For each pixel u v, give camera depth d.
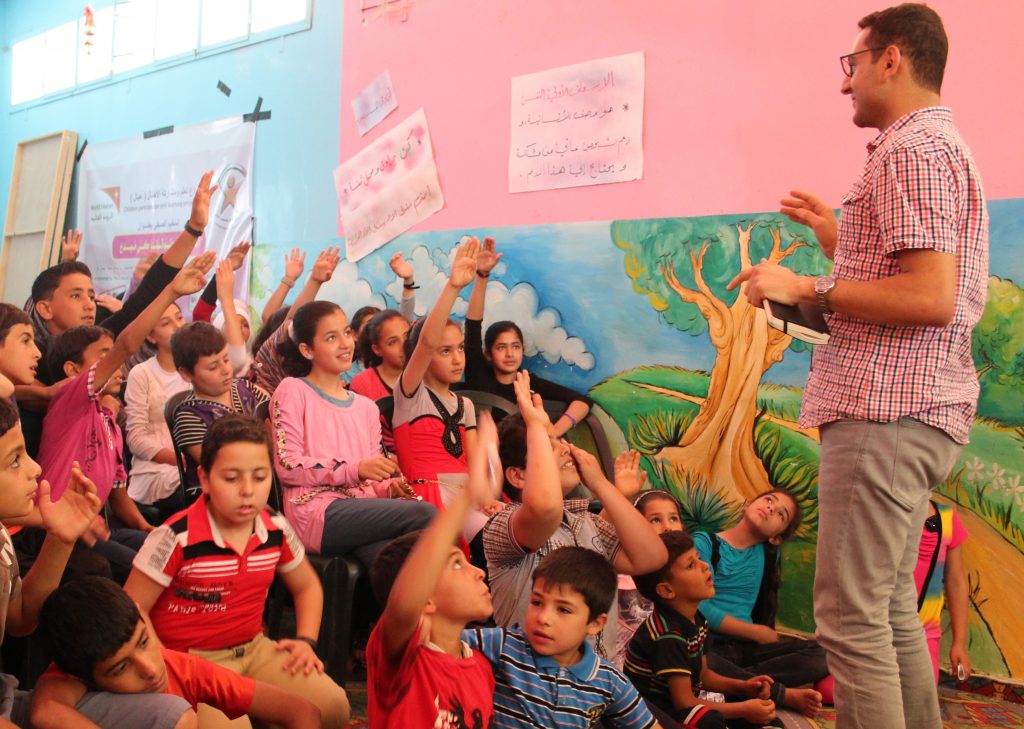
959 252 1.91
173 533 1.98
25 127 6.52
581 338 3.70
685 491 3.45
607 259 3.66
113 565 2.53
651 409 3.53
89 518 1.78
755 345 3.32
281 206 4.82
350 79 4.51
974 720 2.66
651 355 3.54
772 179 3.32
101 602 1.68
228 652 2.05
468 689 1.65
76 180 6.06
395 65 4.32
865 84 2.03
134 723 1.66
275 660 2.07
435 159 4.16
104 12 5.92
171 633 1.99
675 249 3.50
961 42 3.01
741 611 2.94
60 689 1.67
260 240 4.91
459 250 3.04
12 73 6.65
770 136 3.32
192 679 1.85
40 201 6.16
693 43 3.48
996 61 2.96
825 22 3.22
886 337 1.91
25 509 1.71
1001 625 2.87
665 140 3.54
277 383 3.63
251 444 2.02
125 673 1.69
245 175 4.98
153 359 3.58
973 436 2.95
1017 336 2.90
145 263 4.95
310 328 2.94
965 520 2.95
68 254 4.41
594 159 3.69
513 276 3.89
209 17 5.24
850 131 3.17
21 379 2.54
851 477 1.92
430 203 4.17
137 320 2.55
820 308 1.97
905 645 2.00
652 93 3.57
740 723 2.38
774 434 3.27
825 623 1.96
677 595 2.35
